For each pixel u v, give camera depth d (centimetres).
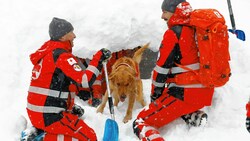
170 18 371
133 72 443
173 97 374
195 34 360
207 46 349
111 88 451
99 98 482
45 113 351
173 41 358
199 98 370
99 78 481
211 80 354
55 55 345
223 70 356
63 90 353
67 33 355
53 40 358
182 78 367
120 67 443
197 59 364
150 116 383
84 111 434
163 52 362
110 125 371
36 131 380
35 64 359
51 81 347
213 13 354
